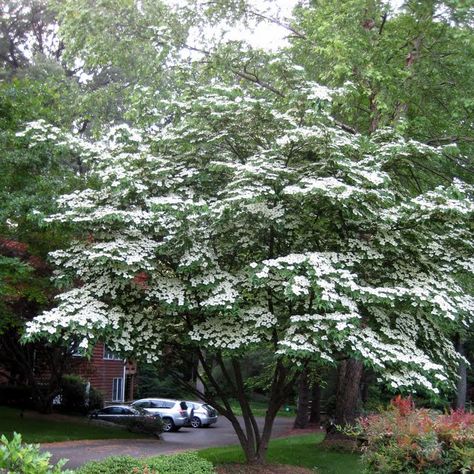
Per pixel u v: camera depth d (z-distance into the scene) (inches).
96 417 781.3
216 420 1038.4
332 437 532.4
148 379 1273.4
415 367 293.9
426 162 409.1
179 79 442.9
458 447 219.6
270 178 308.2
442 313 291.6
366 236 342.3
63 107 589.3
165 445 629.9
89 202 336.5
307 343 289.7
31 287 463.5
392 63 488.7
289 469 381.4
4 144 393.7
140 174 349.4
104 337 316.5
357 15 477.4
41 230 419.5
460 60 476.7
